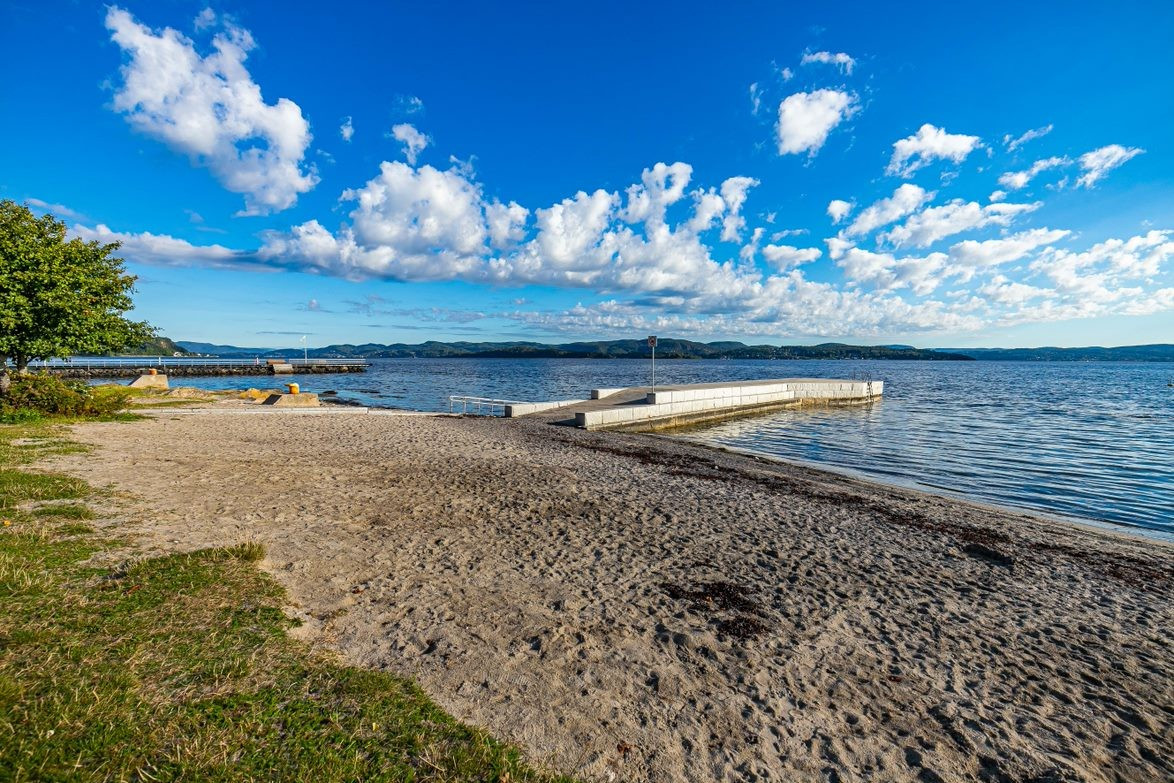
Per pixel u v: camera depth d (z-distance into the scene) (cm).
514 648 486
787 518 1025
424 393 5494
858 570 767
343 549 705
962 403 4447
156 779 284
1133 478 1688
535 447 1736
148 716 331
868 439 2514
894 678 491
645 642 521
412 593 586
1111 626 631
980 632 596
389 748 330
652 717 404
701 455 1817
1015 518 1160
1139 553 936
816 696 453
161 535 678
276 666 404
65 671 365
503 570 680
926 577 757
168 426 1784
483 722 373
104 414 1864
